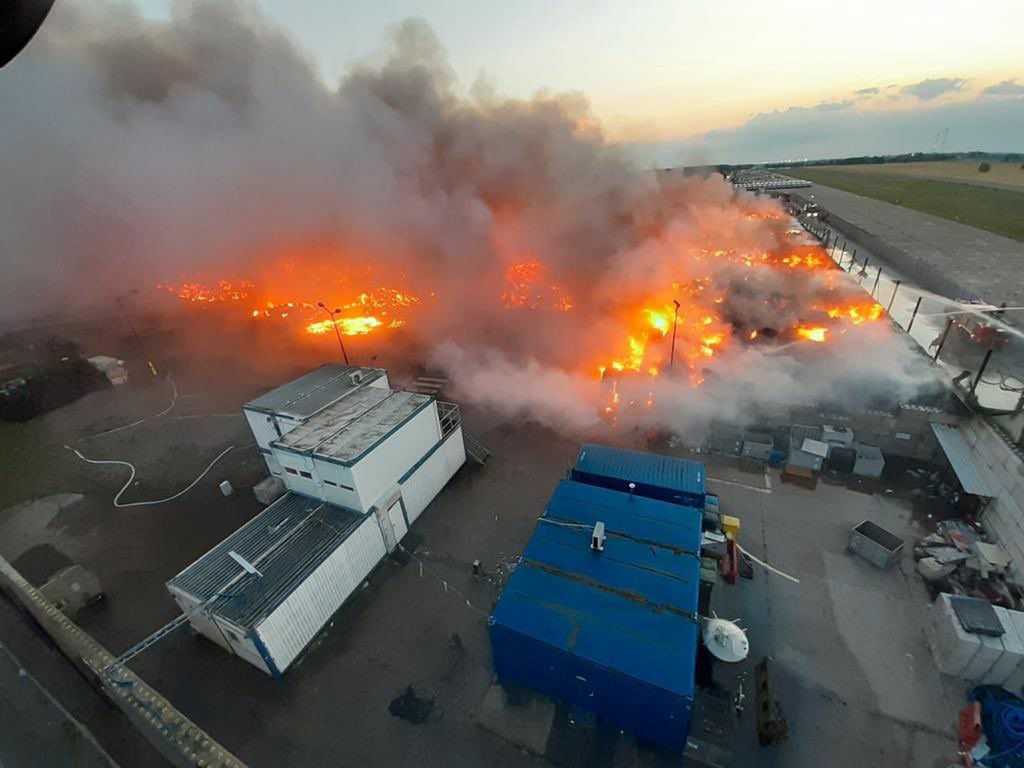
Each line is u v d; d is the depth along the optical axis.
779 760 12.14
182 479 24.09
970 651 13.12
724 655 13.50
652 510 16.52
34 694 11.52
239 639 14.23
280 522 17.45
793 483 21.17
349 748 12.84
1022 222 49.62
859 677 13.83
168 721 10.57
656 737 12.38
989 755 11.88
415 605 16.78
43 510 22.45
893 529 18.55
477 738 12.90
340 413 20.09
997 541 16.86
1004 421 18.05
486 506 21.12
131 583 18.19
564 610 13.25
